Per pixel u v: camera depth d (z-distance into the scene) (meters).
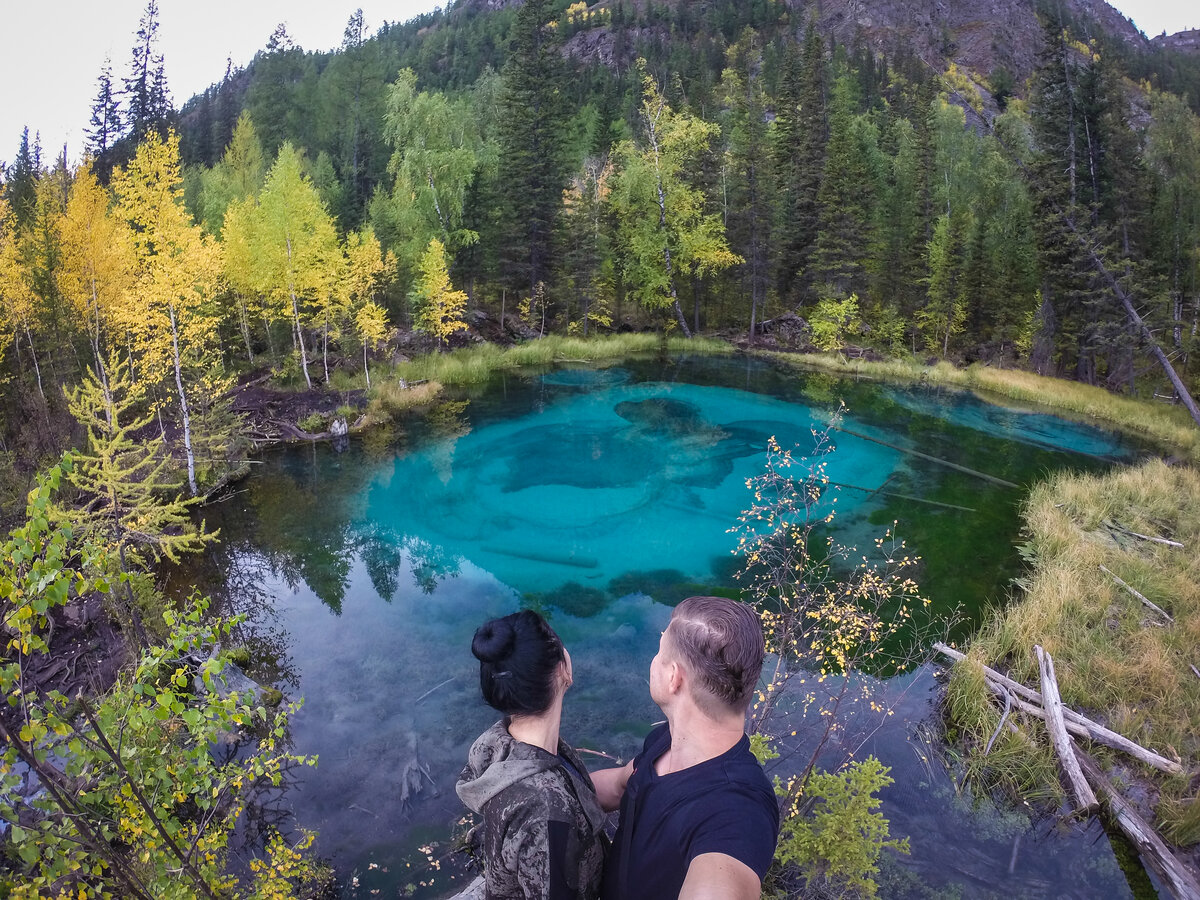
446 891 6.12
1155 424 24.22
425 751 7.92
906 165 47.94
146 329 16.06
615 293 42.81
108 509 9.65
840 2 137.50
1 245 21.31
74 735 2.90
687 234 39.31
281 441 20.33
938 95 74.75
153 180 14.70
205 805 3.52
